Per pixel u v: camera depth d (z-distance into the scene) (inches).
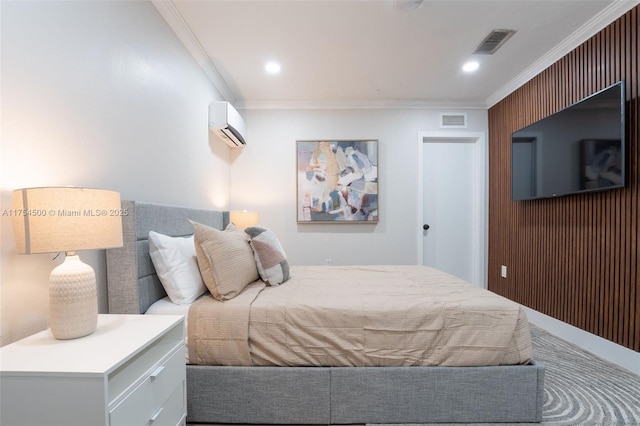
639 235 69.7
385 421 53.4
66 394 30.3
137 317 46.2
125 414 32.9
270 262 73.2
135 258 54.7
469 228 143.2
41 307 42.6
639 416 56.0
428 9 75.0
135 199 64.0
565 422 54.2
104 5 54.4
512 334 53.0
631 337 71.9
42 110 42.4
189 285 59.7
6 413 30.9
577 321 87.4
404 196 139.6
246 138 136.7
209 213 97.2
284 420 53.3
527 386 52.7
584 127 81.0
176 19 77.2
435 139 141.3
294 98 133.9
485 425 52.9
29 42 40.4
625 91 73.0
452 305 55.3
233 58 98.5
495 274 132.8
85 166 50.2
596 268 81.0
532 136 102.3
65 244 35.3
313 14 76.4
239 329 53.0
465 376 52.6
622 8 73.2
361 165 137.6
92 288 39.6
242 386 53.0
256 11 75.2
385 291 65.9
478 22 80.4
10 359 32.4
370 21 79.5
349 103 136.9
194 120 94.3
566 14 77.4
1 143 37.2
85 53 50.1
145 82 67.6
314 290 67.1
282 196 138.6
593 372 71.6
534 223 107.1
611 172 73.5
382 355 52.9
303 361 53.1
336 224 139.3
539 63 101.8
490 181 136.6
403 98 134.5
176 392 44.6
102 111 54.1
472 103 137.7
